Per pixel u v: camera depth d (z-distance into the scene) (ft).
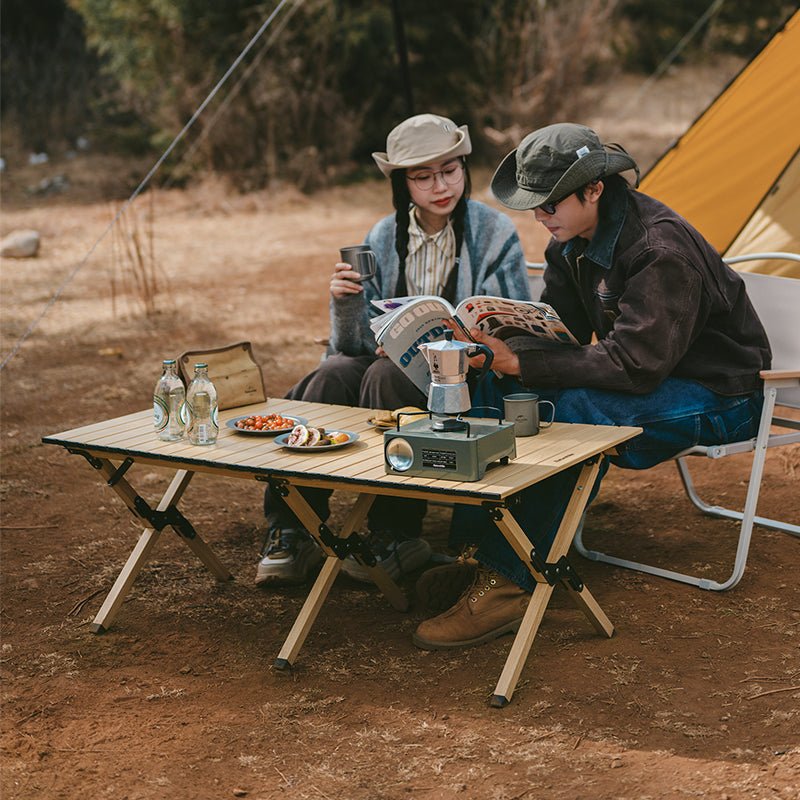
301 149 43.91
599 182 10.53
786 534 12.69
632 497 14.16
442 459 8.91
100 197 41.27
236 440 10.37
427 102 46.98
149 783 8.40
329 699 9.50
